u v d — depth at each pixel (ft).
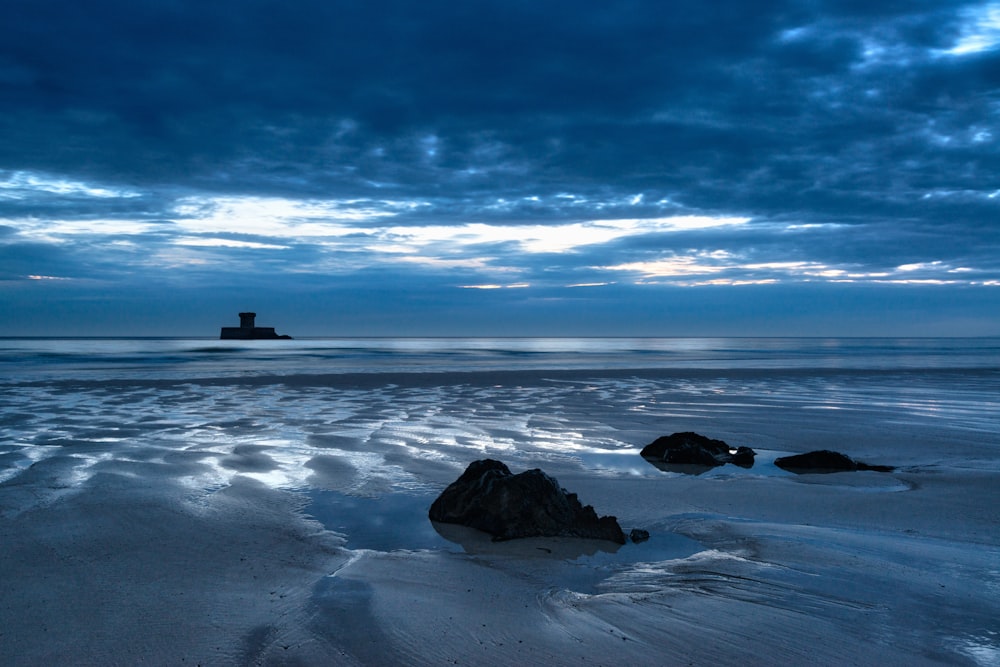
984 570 19.49
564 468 35.12
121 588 17.81
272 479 30.83
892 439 44.93
